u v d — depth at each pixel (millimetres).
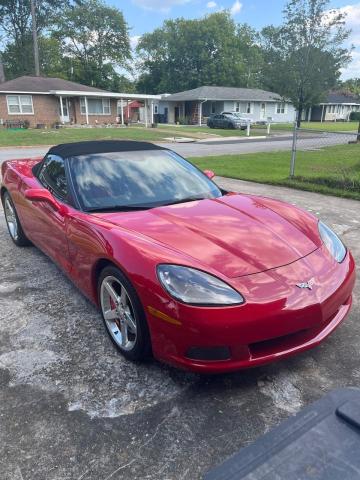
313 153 15352
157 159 3725
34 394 2303
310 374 2457
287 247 2543
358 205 6641
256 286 2197
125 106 50031
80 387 2363
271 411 2168
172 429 2051
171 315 2150
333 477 909
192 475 1797
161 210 2986
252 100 45656
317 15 21484
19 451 1926
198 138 24109
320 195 7418
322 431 1015
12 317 3143
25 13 47156
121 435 2016
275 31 22859
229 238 2568
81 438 1998
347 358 2604
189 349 2174
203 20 59969
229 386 2367
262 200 3465
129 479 1781
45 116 31547
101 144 3848
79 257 2934
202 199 3309
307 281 2312
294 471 927
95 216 2908
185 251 2383
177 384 2387
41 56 49219
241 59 60750
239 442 1968
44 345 2777
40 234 3830
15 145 17844
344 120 60250
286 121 50344
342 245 2848
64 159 3537
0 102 29453
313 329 2359
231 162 12266
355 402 1086
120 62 55594
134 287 2311
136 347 2455
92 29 53000
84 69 53156
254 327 2115
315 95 23047
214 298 2115
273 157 13852
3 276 3908
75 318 3123
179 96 45844
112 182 3305
